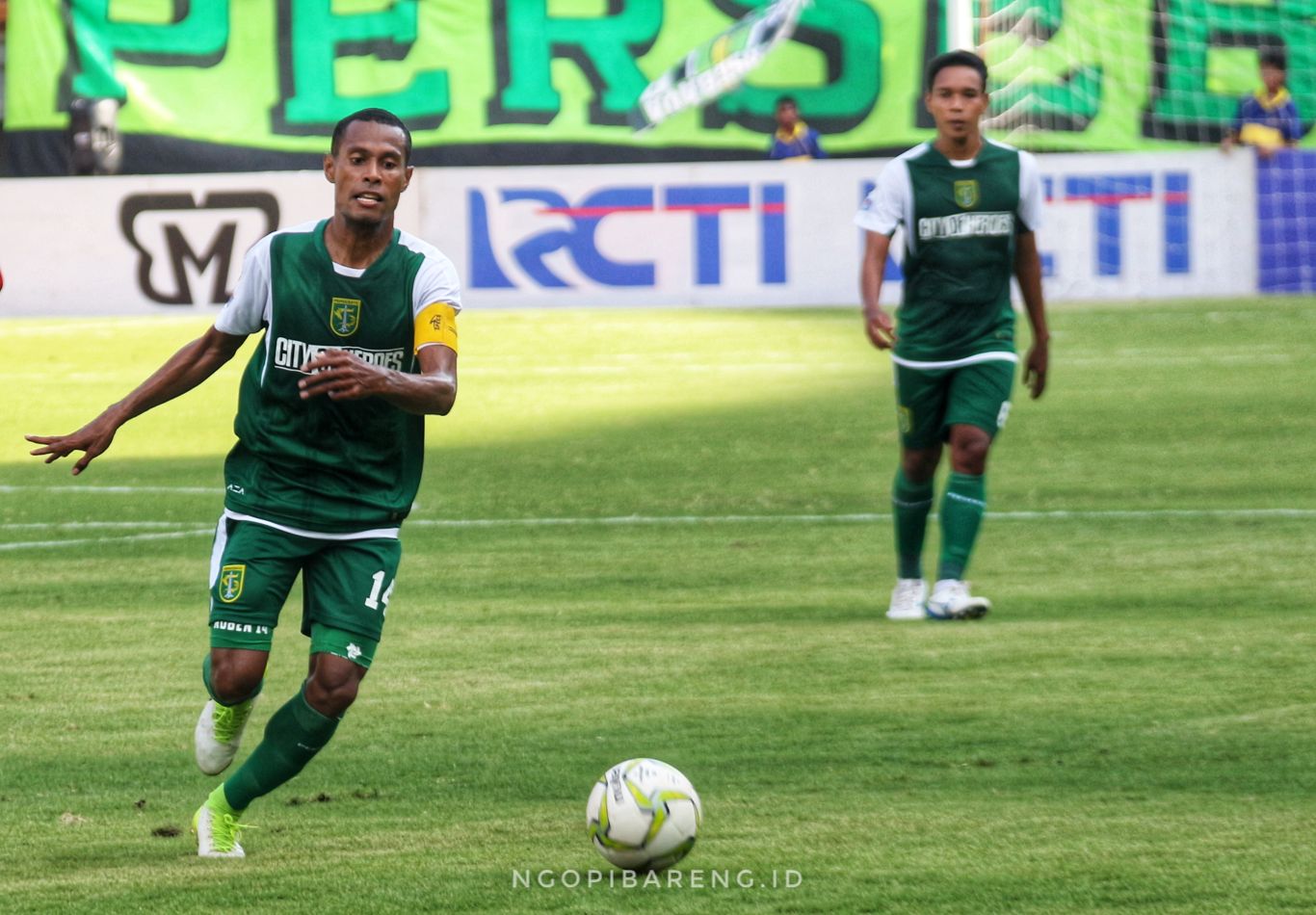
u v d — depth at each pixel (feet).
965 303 78.13
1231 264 197.16
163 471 126.72
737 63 212.02
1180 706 61.00
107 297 194.39
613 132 214.07
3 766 55.01
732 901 40.47
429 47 214.28
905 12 209.15
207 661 46.24
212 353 46.01
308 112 214.28
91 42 211.00
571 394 155.84
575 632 75.92
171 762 55.52
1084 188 196.65
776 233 194.18
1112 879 41.83
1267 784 50.83
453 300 44.86
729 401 151.64
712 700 63.00
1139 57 214.69
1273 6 214.28
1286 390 152.46
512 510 109.91
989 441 78.54
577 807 49.62
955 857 43.83
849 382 159.33
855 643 72.95
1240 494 112.57
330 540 45.42
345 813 49.21
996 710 60.90
